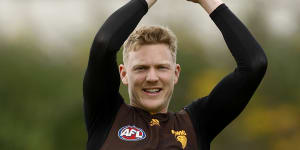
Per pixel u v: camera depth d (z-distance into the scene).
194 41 87.62
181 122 14.05
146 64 13.73
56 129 72.25
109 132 13.65
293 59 93.12
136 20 13.69
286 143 90.31
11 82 74.50
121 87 54.25
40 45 82.56
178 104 82.62
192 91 83.50
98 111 13.79
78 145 72.00
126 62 14.16
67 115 72.50
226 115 14.07
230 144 87.31
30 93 74.50
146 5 13.86
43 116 72.88
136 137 13.58
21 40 80.56
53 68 79.38
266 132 91.12
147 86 13.82
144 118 13.90
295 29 95.38
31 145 69.56
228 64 93.69
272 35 97.69
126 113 13.92
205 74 86.69
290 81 91.69
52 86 75.75
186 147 13.69
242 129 87.81
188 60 84.44
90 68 13.40
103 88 13.49
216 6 14.05
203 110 14.18
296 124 91.69
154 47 13.79
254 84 13.71
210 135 14.29
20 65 76.31
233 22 13.90
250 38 13.80
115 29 13.38
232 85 13.82
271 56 92.81
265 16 98.81
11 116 72.44
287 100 92.06
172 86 14.10
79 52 87.12
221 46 95.00
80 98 74.06
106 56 13.26
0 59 75.88
